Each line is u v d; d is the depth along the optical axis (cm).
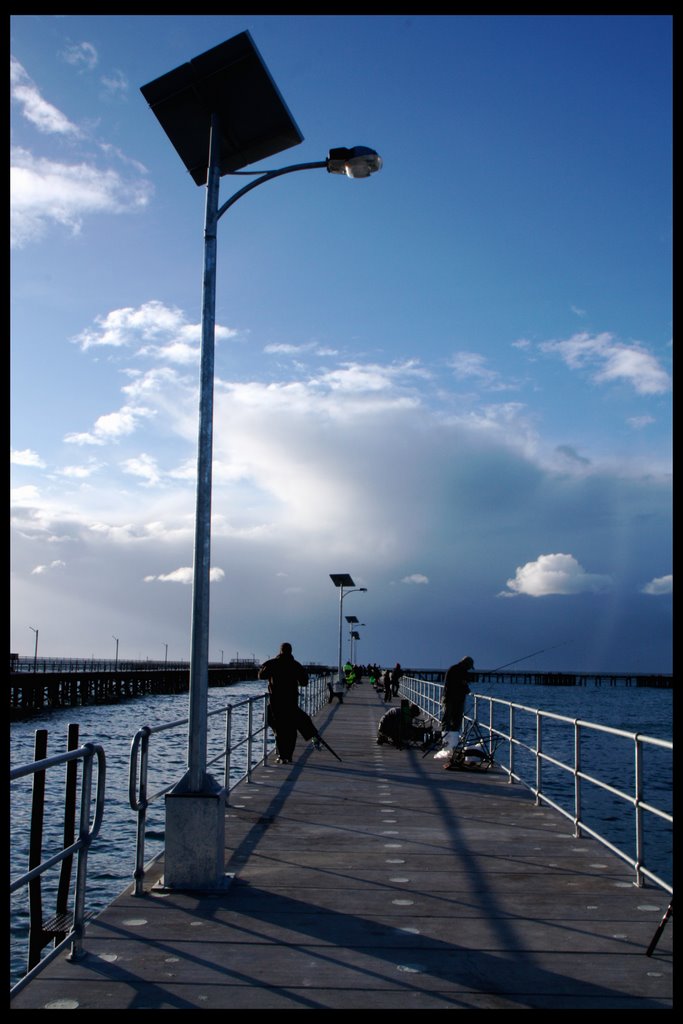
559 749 4231
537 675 16738
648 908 621
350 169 840
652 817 2217
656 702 11456
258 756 2473
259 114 751
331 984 467
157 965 493
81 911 507
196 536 687
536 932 562
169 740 3869
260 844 827
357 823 935
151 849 1677
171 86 735
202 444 698
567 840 856
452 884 684
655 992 461
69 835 1091
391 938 546
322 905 617
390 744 1717
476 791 1170
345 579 4228
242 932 554
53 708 5844
